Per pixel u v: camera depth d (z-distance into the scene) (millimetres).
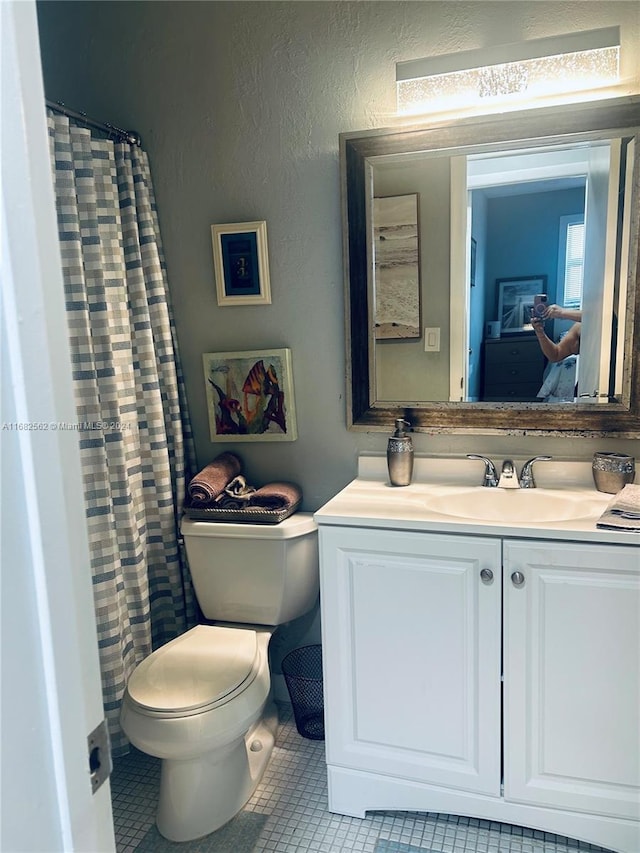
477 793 1562
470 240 1775
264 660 1769
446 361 1850
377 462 1956
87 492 1708
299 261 1961
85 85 2088
